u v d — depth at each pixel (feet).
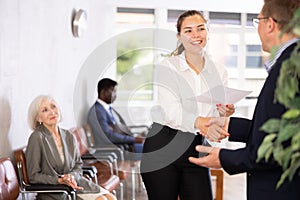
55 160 13.94
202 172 11.62
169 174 11.45
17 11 14.57
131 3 27.55
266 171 7.54
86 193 14.58
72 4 21.07
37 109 14.06
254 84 29.14
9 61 14.02
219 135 9.83
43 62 17.17
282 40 7.39
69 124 20.80
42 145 13.74
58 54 19.01
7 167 12.63
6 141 13.87
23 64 15.19
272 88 7.20
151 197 11.73
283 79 4.88
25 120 15.52
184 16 10.88
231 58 29.04
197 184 11.61
